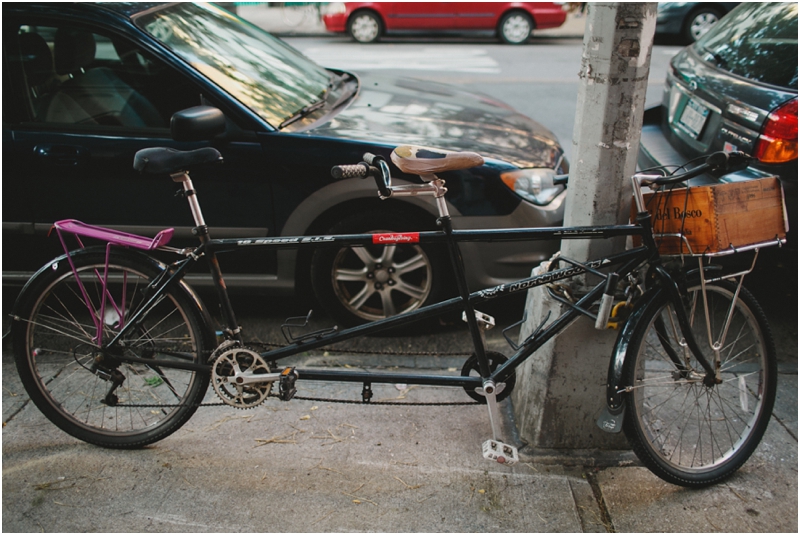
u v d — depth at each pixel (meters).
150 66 3.21
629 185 2.39
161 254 3.38
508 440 2.76
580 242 2.48
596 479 2.57
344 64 9.94
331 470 2.61
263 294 3.48
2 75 3.21
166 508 2.42
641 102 2.30
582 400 2.65
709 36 4.23
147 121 3.25
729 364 3.30
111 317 2.93
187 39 3.43
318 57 10.52
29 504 2.43
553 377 2.63
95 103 3.25
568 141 6.23
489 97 4.42
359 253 3.35
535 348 2.49
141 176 3.23
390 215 3.27
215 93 3.20
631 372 2.37
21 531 2.31
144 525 2.35
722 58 3.82
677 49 10.49
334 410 2.97
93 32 3.20
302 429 2.85
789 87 3.31
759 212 2.29
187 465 2.63
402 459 2.67
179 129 2.71
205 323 2.56
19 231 3.34
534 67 9.66
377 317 3.50
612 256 2.41
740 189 2.24
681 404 3.02
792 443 2.78
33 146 3.21
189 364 2.57
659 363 3.30
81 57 3.23
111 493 2.49
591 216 2.41
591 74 2.28
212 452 2.71
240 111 3.20
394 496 2.48
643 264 2.47
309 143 3.18
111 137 3.21
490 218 3.26
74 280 2.64
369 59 10.34
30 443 2.76
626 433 2.41
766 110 3.29
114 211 3.30
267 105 3.33
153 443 2.75
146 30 3.24
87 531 2.32
